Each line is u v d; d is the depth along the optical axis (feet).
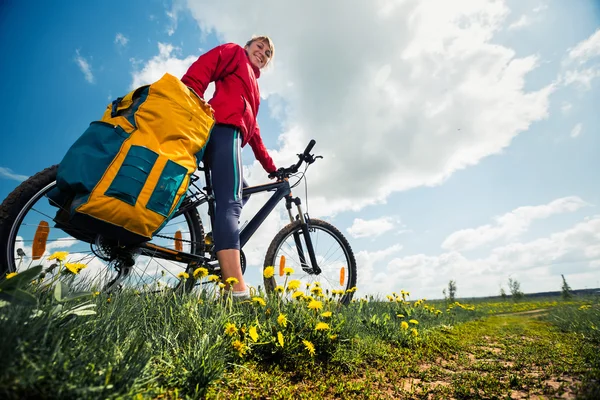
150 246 6.81
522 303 35.63
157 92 5.48
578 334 8.80
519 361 5.69
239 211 6.61
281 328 5.21
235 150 6.70
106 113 5.48
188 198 7.57
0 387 2.10
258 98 7.68
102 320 3.71
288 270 6.70
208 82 6.62
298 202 9.88
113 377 2.68
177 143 5.46
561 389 3.76
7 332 2.38
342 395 3.97
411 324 9.43
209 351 3.77
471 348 7.32
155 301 5.58
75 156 4.76
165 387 3.34
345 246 11.07
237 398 3.47
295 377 4.50
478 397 3.81
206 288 6.46
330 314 5.84
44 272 4.23
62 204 5.41
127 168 4.82
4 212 5.35
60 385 2.33
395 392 4.12
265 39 8.38
